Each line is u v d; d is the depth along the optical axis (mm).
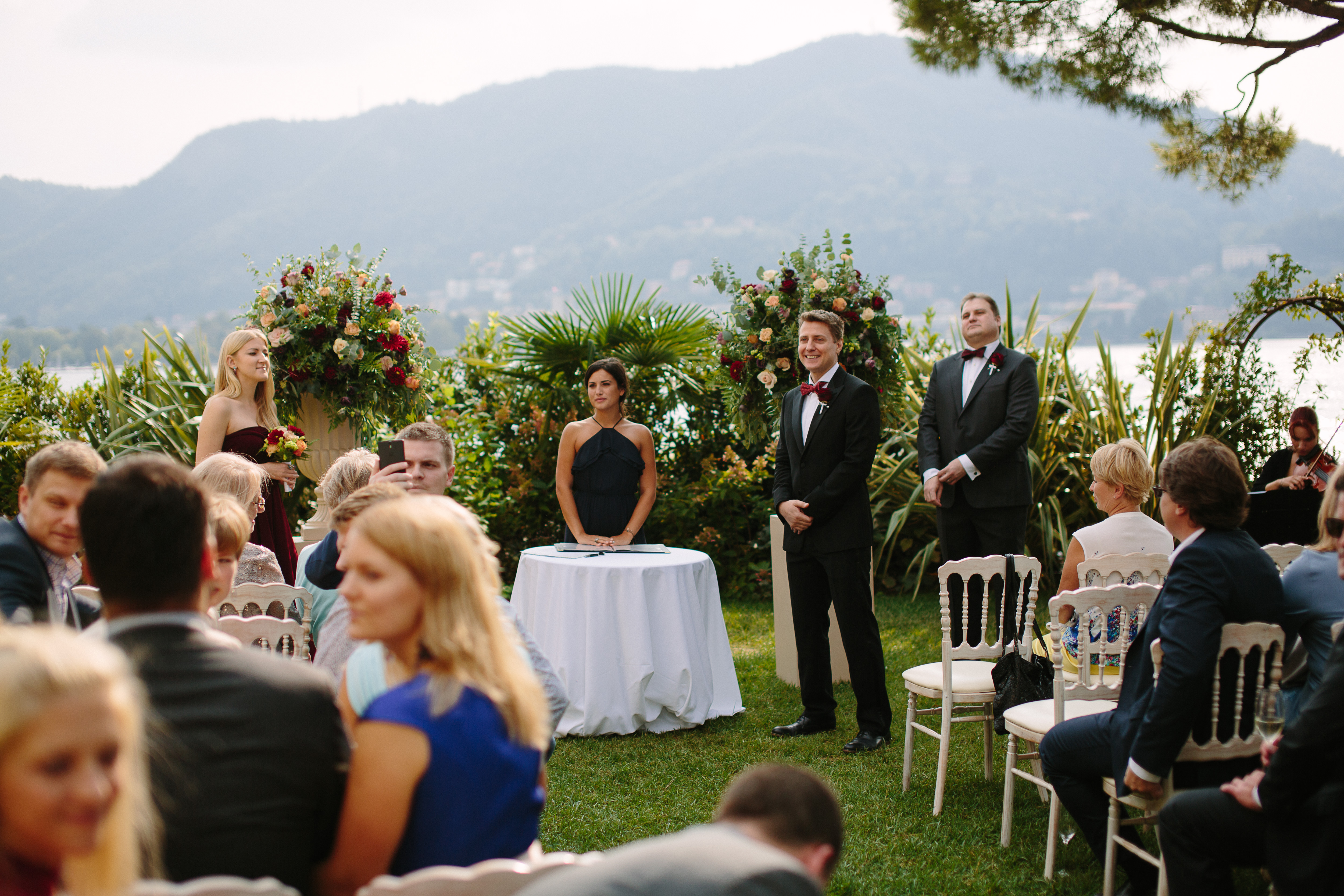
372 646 1966
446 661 1639
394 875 1591
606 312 7797
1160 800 2736
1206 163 6941
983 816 3725
